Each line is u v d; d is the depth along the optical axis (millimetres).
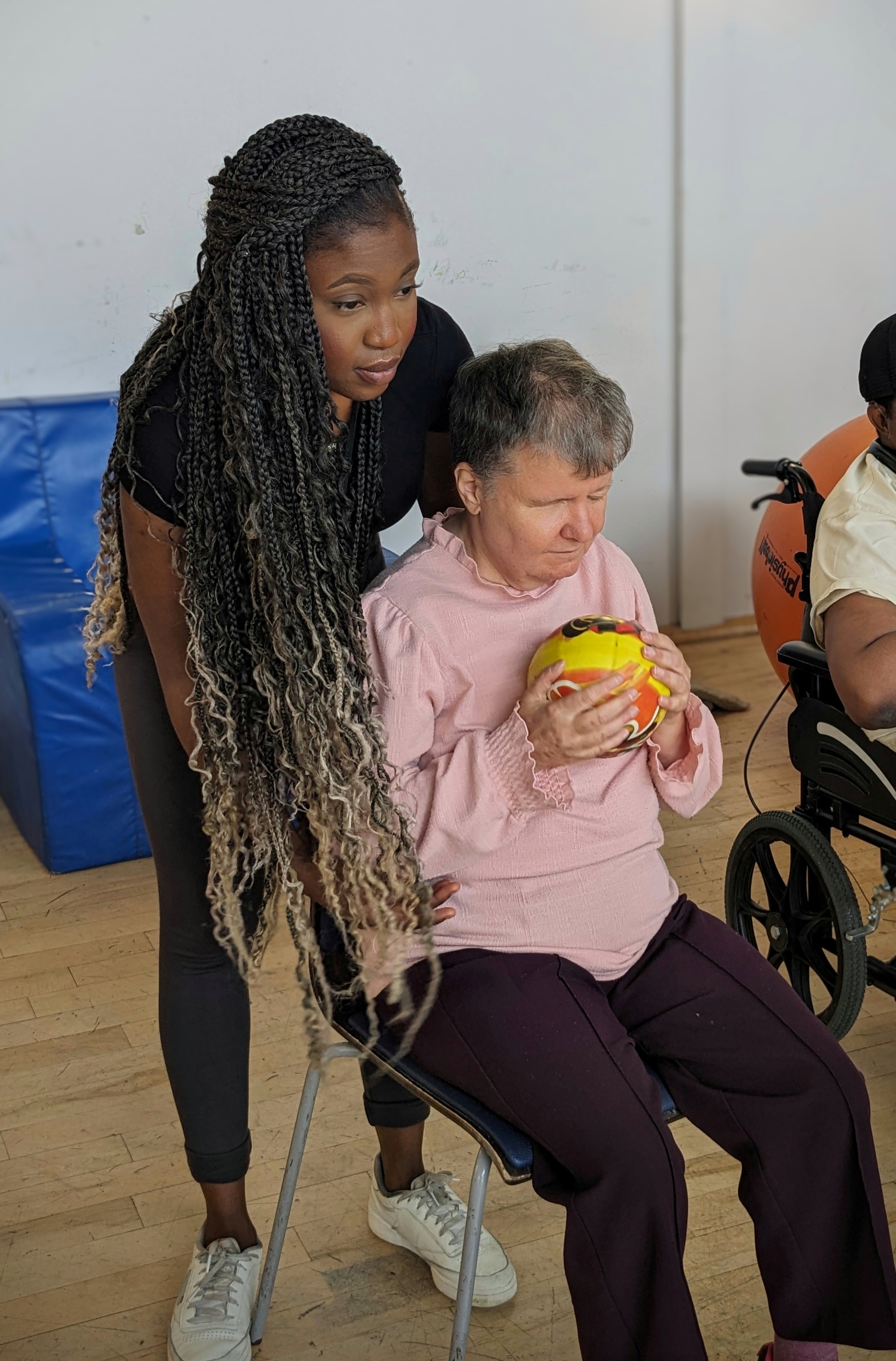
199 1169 1505
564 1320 1546
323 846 1196
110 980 2322
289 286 1106
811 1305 1229
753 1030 1230
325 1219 1733
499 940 1233
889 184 3883
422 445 1364
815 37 3652
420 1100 1596
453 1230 1581
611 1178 1126
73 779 2656
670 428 3799
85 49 2971
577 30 3379
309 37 3135
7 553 2932
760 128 3662
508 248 3477
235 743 1218
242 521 1157
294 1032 2135
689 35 3465
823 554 1668
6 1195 1800
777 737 3205
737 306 3779
